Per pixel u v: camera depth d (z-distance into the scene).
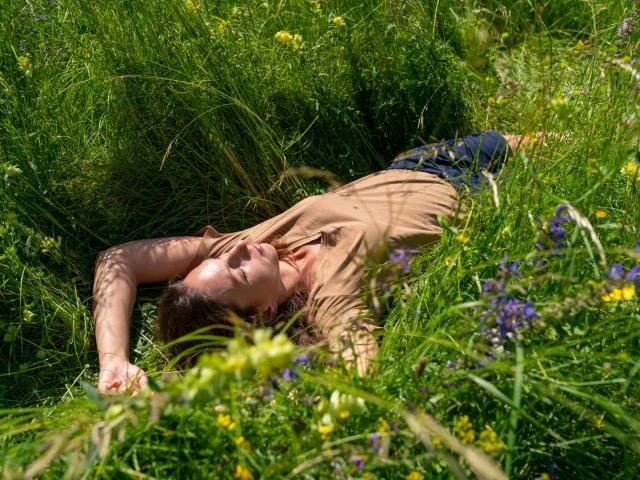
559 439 1.67
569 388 1.64
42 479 1.72
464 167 2.97
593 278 1.92
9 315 2.65
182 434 1.65
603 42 3.06
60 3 3.49
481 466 1.33
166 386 1.41
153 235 3.10
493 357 1.69
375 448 1.52
